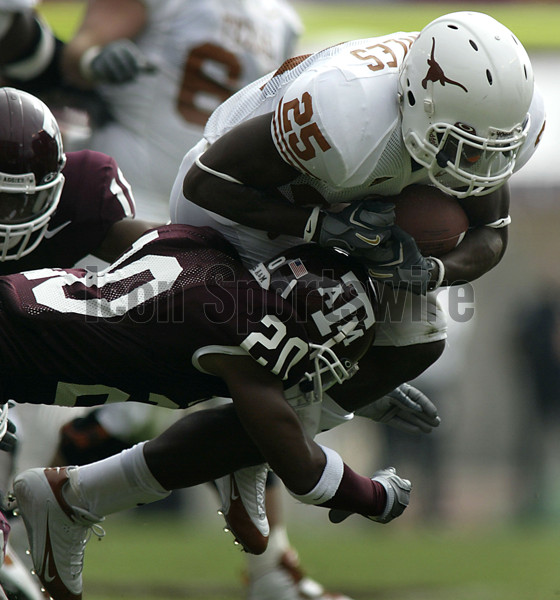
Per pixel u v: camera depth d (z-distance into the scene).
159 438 11.71
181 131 17.86
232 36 18.09
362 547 23.23
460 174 10.11
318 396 11.05
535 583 18.72
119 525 26.70
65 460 16.28
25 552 14.74
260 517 12.68
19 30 16.09
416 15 30.25
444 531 25.80
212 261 10.78
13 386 10.80
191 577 19.20
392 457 27.62
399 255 10.51
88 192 12.34
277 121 10.15
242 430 11.42
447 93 9.80
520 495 28.62
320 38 29.00
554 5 29.72
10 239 11.37
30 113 11.22
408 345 11.88
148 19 17.64
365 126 10.01
